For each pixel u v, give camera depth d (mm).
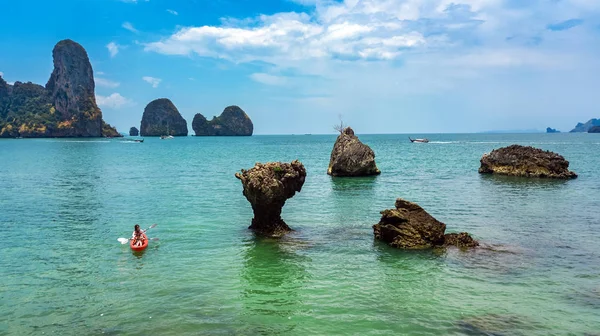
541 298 14805
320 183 47000
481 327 12742
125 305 14266
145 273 17406
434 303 14469
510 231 24297
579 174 53812
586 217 28016
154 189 42188
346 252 20438
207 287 15938
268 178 23500
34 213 29812
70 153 109375
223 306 14242
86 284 16141
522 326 12797
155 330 12531
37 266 18188
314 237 23312
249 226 25609
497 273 17328
